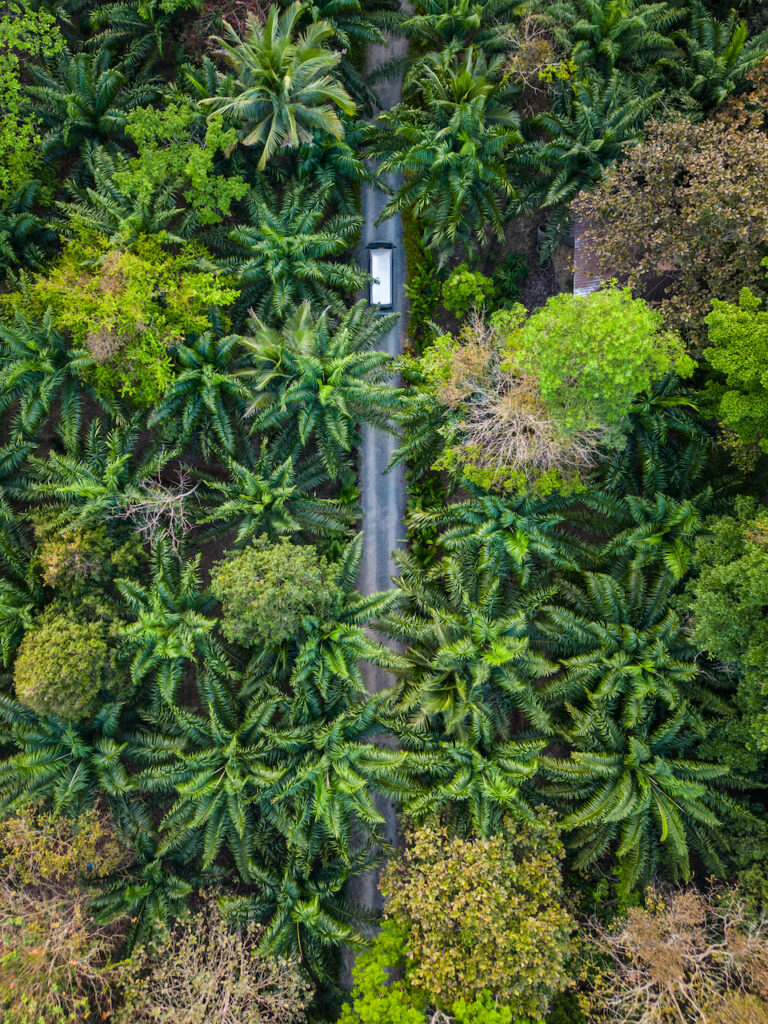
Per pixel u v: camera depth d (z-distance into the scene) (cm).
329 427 1708
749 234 1502
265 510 1769
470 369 1645
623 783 1591
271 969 1564
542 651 1769
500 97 1780
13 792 1659
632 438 1780
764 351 1391
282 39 1628
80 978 1578
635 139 1648
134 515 1755
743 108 1714
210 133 1703
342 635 1623
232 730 1681
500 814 1622
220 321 1759
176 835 1677
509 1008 1341
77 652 1586
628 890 1600
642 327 1416
